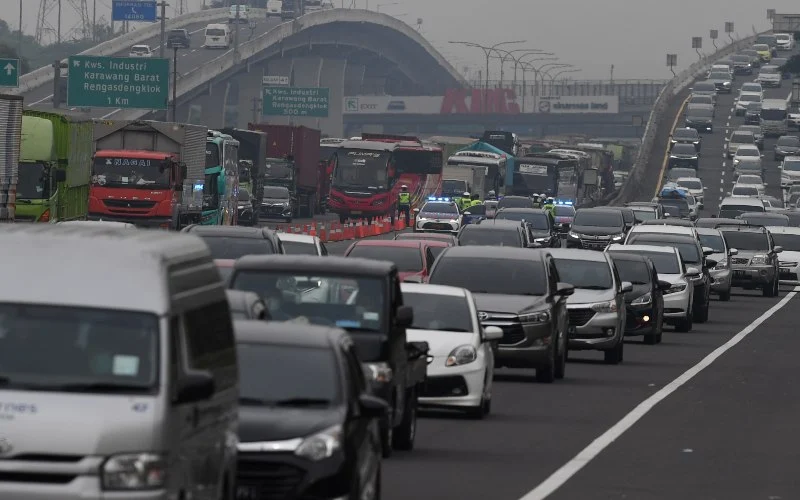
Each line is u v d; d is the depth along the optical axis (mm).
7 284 22750
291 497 26453
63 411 21531
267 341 28844
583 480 35938
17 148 94188
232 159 151750
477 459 39125
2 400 21609
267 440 26547
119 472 21406
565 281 69938
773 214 156375
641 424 47500
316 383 28062
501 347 57906
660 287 82125
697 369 67188
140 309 22578
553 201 198750
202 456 23438
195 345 23594
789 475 37656
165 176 121562
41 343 22375
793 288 140250
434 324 48031
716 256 119312
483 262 60781
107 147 124812
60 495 21281
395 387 38219
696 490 34906
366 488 27891
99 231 24469
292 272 39281
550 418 48562
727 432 46031
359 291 38500
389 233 191000
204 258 25062
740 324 97062
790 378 64250
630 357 72875
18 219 106438
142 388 22078
